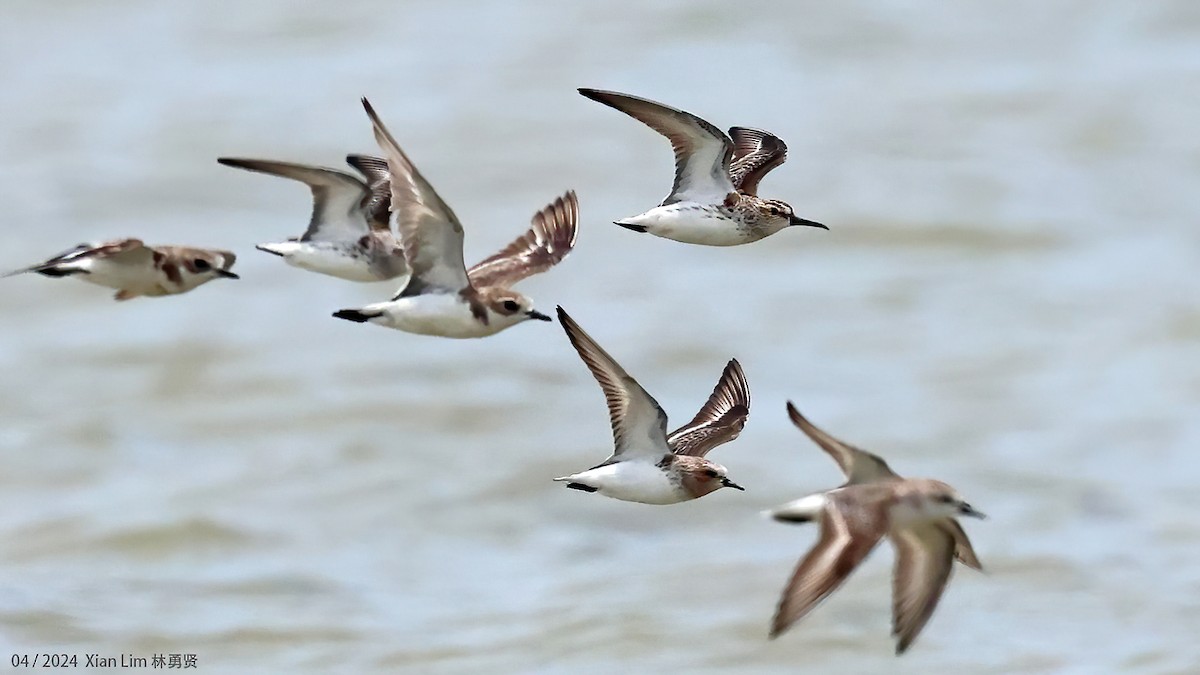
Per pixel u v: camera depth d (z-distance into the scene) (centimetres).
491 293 1410
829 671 1967
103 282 1510
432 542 2366
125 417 2838
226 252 1568
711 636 2055
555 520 2428
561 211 1597
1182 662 1941
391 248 1580
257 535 2395
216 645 2055
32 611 2138
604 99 1420
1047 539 2320
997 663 1966
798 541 2328
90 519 2453
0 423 2819
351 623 2127
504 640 2066
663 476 1355
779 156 1566
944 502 1147
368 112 1364
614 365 1320
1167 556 2252
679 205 1470
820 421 2781
